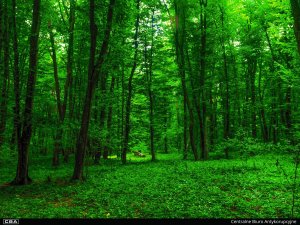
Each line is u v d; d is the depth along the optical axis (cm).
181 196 1100
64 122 1867
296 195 1051
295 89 2219
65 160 2683
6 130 1609
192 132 2584
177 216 860
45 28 1803
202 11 2527
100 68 1575
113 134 2395
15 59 1466
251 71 3247
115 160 2861
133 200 1062
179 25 2569
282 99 3044
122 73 2588
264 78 3341
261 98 3141
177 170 1784
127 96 2720
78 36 2188
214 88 3050
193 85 2670
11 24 1591
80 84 2462
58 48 2553
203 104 2680
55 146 2302
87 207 992
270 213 865
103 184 1391
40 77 2684
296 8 677
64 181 1518
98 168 2073
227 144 2050
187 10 2586
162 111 3272
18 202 1059
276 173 1516
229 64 2991
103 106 2384
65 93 2439
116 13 1717
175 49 2823
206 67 2831
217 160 2364
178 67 2727
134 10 1962
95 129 2030
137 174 1706
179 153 3909
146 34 2664
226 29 2627
